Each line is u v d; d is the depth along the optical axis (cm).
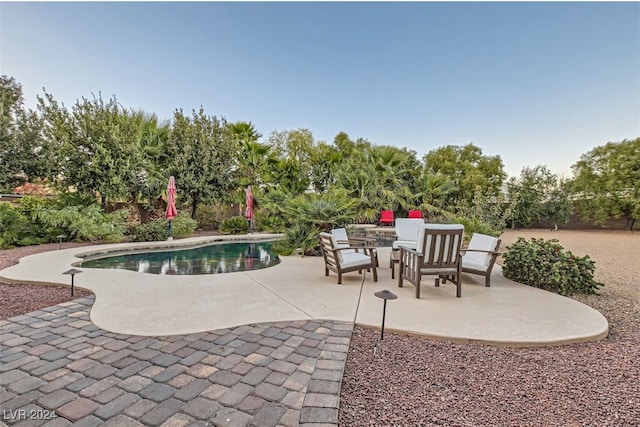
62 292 418
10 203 988
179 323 306
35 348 250
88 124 1086
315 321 314
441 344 271
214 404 181
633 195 1521
